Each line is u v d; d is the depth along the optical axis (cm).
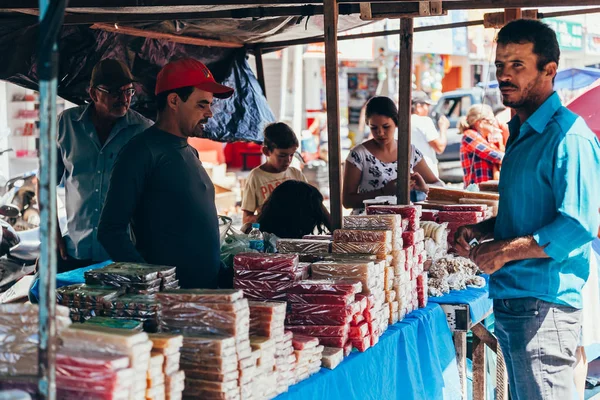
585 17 1375
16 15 454
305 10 471
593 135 303
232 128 614
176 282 298
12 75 465
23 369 206
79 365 197
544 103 305
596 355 540
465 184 873
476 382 424
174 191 333
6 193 752
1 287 639
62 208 784
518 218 311
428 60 1647
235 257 312
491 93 1578
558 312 310
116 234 323
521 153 309
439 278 406
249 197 550
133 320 260
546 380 312
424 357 362
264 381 249
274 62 1634
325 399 279
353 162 538
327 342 300
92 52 521
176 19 466
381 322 330
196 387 234
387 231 347
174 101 337
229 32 564
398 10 421
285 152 544
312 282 306
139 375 205
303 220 428
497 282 321
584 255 316
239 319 239
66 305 276
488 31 1297
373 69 1772
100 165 455
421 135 905
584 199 293
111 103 443
